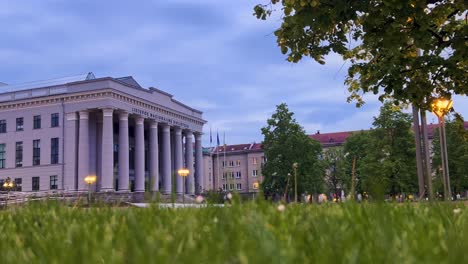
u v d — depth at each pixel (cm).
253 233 208
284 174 7781
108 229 281
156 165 9300
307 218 295
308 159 7862
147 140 10462
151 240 203
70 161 8381
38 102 8719
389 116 6109
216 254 167
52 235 275
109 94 8262
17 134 8881
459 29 1431
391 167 5841
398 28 1312
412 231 238
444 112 1580
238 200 368
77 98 8444
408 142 6022
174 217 362
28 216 424
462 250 148
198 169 10969
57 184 8406
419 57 1423
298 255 162
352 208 339
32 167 8644
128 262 162
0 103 8931
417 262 155
